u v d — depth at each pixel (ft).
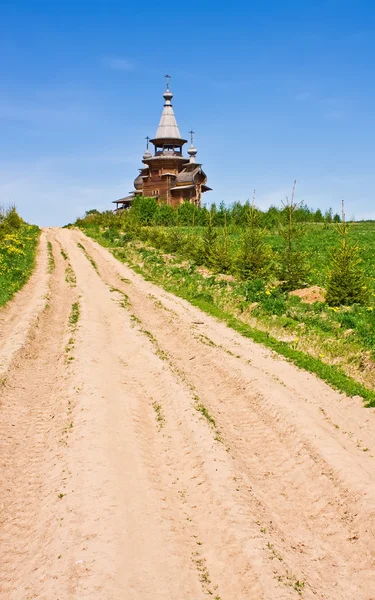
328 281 71.46
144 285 101.35
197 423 38.86
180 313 75.92
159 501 29.14
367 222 265.54
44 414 42.63
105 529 26.23
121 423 38.99
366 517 27.43
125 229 190.08
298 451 35.24
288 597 21.93
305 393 44.45
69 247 159.33
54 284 101.86
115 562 23.89
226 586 23.11
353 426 38.19
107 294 91.61
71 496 29.27
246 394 45.42
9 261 111.65
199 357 56.13
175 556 24.63
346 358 50.93
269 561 24.09
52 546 25.36
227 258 102.37
